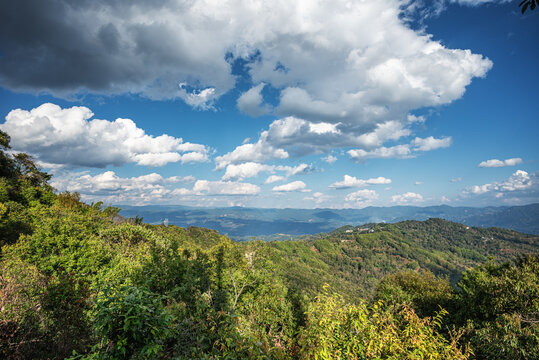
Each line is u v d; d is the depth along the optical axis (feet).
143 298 11.29
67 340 15.76
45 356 14.70
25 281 18.48
